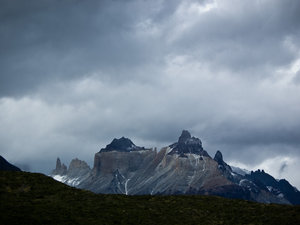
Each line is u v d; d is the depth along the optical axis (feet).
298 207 364.99
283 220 338.95
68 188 374.43
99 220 315.37
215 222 343.26
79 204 342.44
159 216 342.03
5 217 296.10
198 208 370.94
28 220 297.12
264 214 355.97
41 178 380.78
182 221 337.11
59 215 313.94
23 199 335.06
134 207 355.36
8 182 359.25
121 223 316.19
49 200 341.21
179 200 390.83
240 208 373.61
